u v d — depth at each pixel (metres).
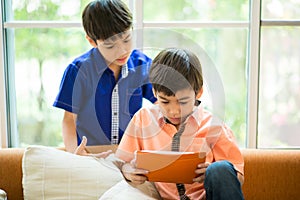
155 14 2.08
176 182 1.52
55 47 2.10
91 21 1.71
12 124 2.15
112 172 1.78
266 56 2.09
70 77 1.80
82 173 1.77
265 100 2.12
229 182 1.41
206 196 1.44
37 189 1.75
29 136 2.15
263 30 2.07
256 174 1.87
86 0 2.08
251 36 2.05
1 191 1.68
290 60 2.09
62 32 2.09
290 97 2.12
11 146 2.15
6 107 2.10
